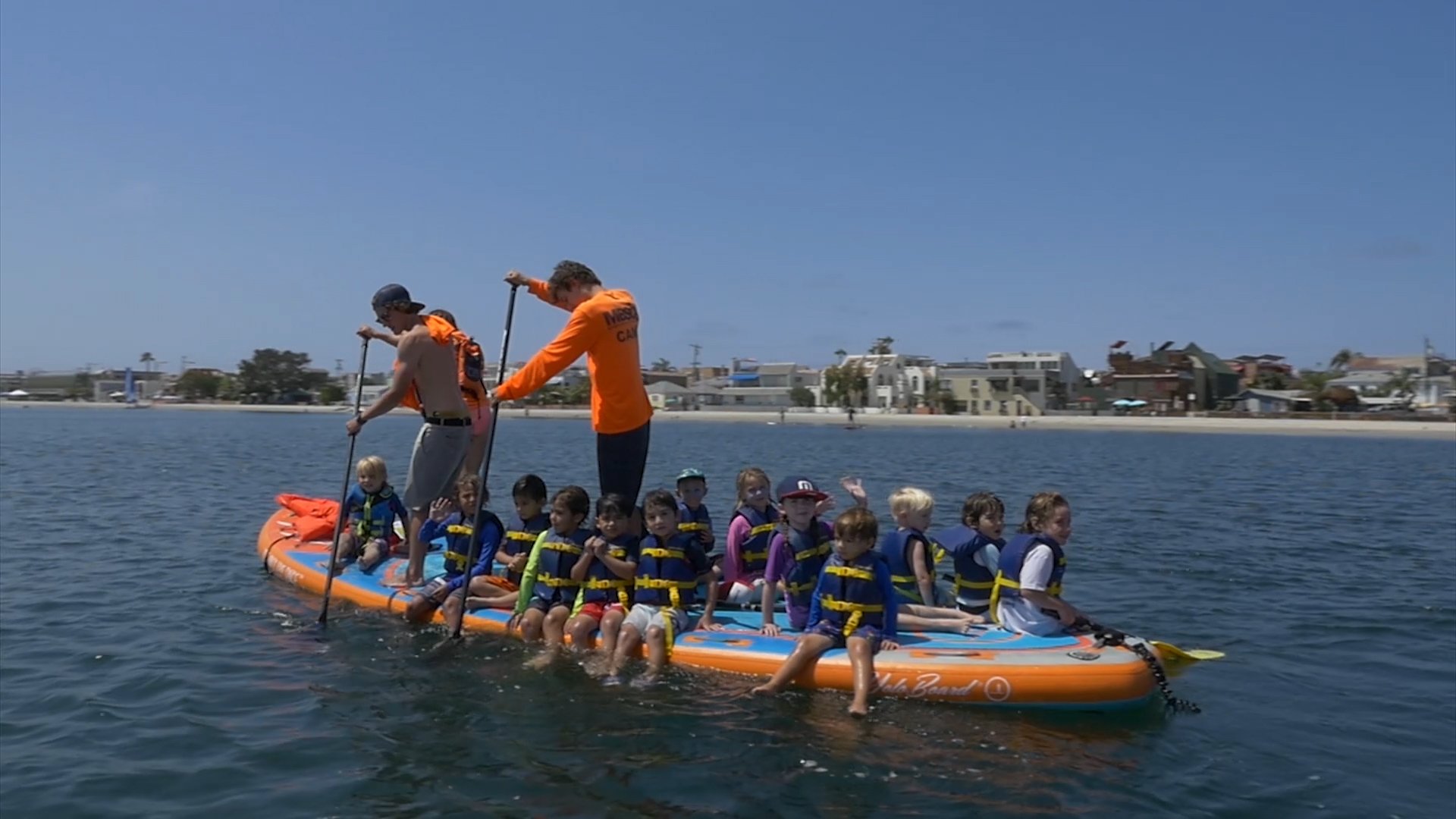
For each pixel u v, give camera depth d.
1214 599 9.80
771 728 5.74
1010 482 25.08
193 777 5.03
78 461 28.31
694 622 7.29
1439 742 5.80
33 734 5.61
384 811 4.66
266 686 6.48
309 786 4.94
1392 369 125.12
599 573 7.36
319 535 10.54
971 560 7.40
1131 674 6.23
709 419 102.62
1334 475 28.62
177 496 18.55
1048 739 5.69
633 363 7.42
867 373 115.44
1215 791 5.04
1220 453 42.66
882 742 5.57
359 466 9.81
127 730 5.68
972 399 101.31
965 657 6.33
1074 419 84.69
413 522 8.46
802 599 7.08
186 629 7.89
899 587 7.34
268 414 112.62
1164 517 16.89
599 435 7.55
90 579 9.96
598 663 6.88
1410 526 15.95
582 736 5.61
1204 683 6.95
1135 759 5.44
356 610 8.49
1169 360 100.94
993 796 4.89
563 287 7.54
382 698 6.24
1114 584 10.55
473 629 7.70
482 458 8.84
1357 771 5.33
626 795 4.84
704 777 5.05
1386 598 9.92
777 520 8.03
